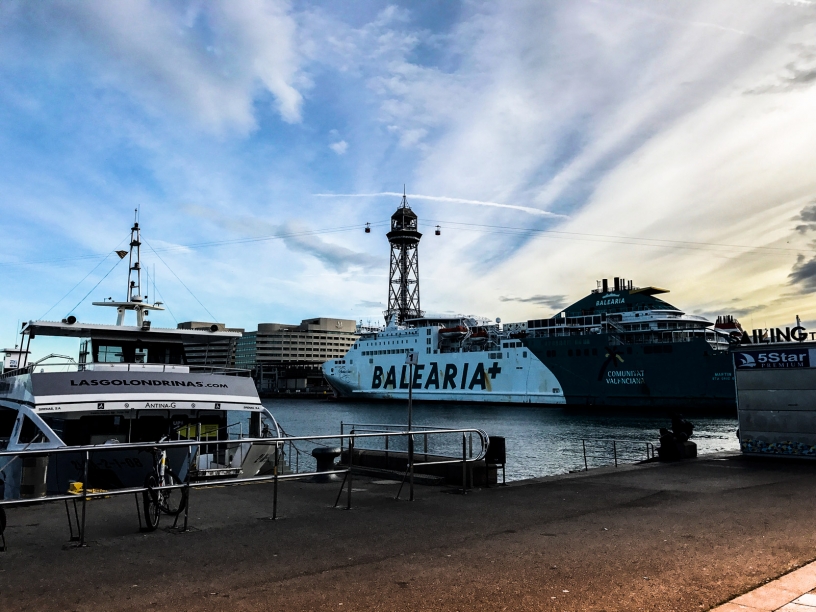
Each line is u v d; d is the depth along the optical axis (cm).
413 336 11981
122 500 1179
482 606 561
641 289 10012
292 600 579
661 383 8888
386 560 718
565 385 9881
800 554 730
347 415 10431
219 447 1633
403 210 15162
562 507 1055
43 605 569
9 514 1027
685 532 852
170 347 1859
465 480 1254
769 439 1814
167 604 570
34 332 1731
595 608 554
